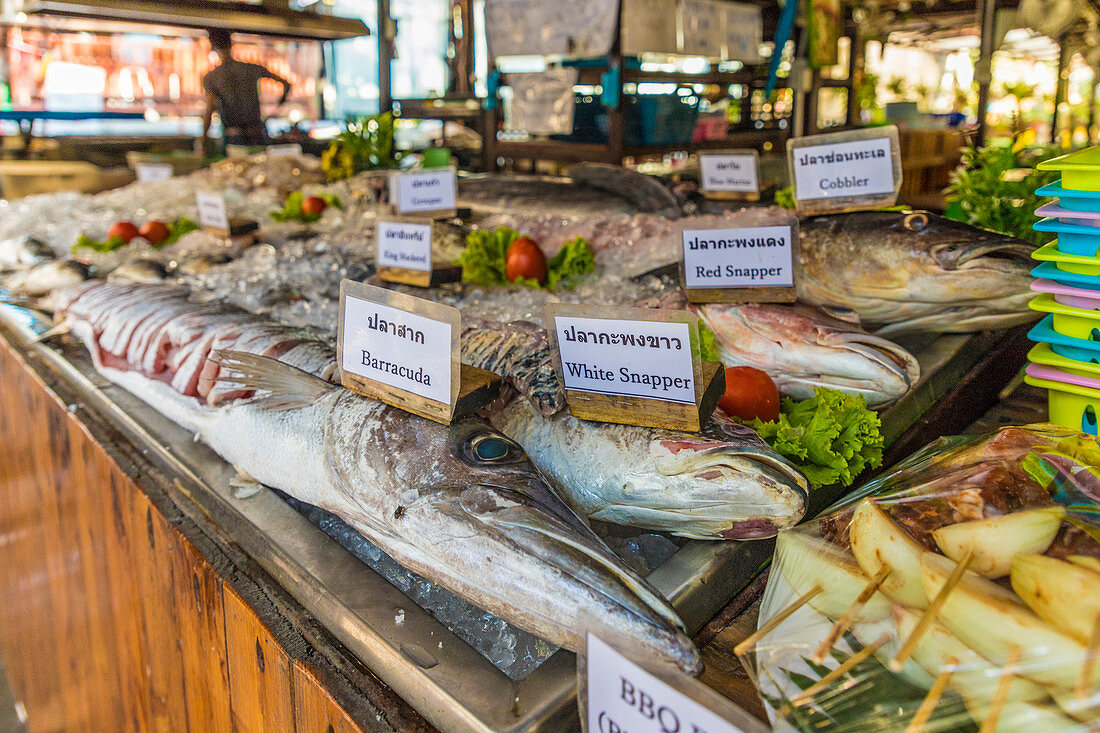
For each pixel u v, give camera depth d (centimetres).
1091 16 524
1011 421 175
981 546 77
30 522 232
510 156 541
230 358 137
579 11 457
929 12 706
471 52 604
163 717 164
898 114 703
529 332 147
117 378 183
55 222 324
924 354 183
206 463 151
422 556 105
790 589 91
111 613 180
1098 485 86
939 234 191
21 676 281
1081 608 66
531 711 87
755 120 703
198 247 278
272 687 112
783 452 127
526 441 128
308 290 219
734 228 171
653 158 660
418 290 212
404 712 94
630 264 241
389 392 120
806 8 589
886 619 80
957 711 70
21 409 221
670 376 111
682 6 484
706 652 99
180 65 700
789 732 76
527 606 93
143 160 478
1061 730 63
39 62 657
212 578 123
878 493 98
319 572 115
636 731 77
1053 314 139
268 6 278
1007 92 637
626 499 116
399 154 527
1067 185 131
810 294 209
